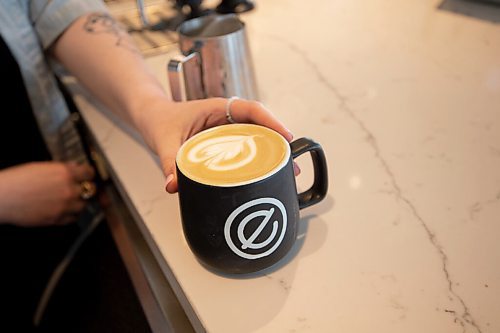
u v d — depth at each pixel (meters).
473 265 0.36
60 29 0.66
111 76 0.59
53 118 0.76
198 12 0.96
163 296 0.50
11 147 0.75
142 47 0.86
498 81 0.64
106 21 0.67
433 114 0.58
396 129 0.55
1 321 0.83
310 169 0.49
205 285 0.36
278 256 0.35
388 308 0.33
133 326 0.75
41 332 0.84
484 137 0.52
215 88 0.59
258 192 0.32
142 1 0.94
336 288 0.35
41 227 0.81
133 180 0.50
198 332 0.36
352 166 0.49
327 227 0.41
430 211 0.42
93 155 0.86
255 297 0.35
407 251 0.38
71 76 0.77
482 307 0.33
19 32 0.67
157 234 0.42
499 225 0.40
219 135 0.37
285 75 0.72
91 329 0.77
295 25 0.92
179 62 0.53
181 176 0.33
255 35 0.89
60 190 0.74
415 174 0.47
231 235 0.33
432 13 0.90
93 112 0.66
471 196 0.44
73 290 0.84
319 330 0.32
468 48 0.75
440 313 0.33
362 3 0.99
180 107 0.47
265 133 0.37
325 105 0.62
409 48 0.77
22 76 0.69
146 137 0.50
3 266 0.81
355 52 0.78
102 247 0.86
